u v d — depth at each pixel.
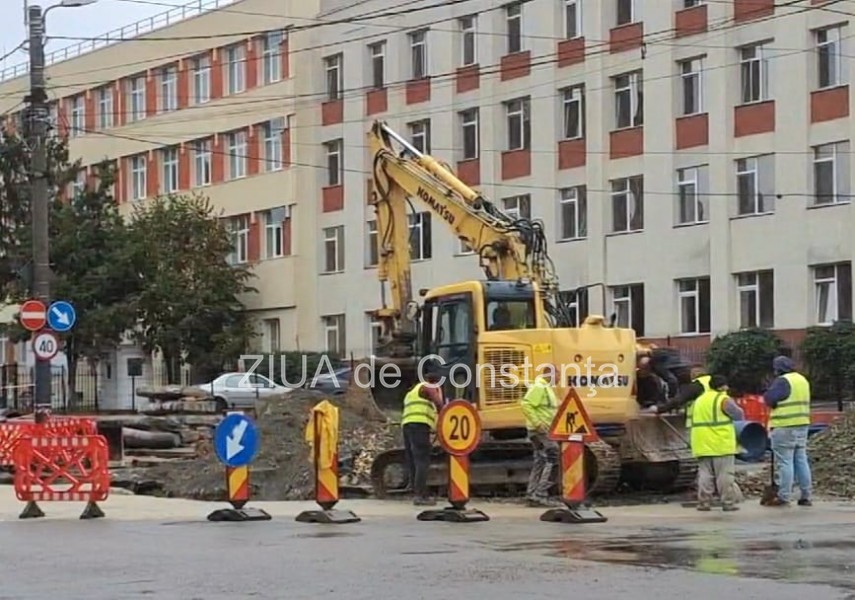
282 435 26.88
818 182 42.56
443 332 22.42
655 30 46.50
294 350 56.72
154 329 56.84
